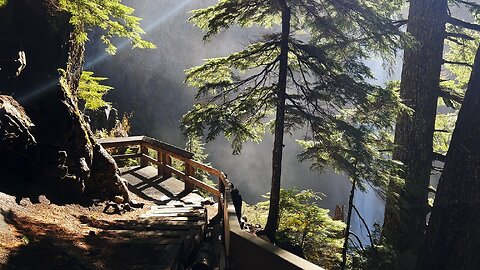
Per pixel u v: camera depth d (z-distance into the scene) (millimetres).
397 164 7113
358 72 7102
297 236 8508
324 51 7074
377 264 7410
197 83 7758
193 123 6895
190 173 9922
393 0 7332
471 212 6895
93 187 7398
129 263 4629
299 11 7586
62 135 6617
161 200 9172
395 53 6922
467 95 7156
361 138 6695
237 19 7223
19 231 4793
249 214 12633
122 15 7047
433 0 8852
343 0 6676
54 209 6078
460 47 10969
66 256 4422
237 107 7148
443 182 7355
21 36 7113
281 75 7176
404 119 9141
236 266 3537
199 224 6691
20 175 6168
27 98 6688
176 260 4941
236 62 7496
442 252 7195
